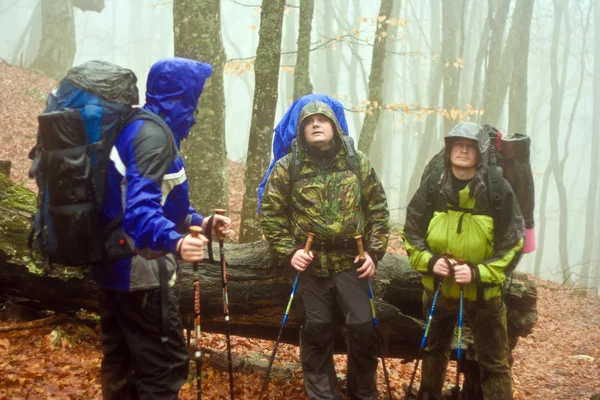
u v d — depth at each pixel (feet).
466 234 12.70
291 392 15.40
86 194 8.89
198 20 26.58
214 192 27.25
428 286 13.39
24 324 15.58
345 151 13.10
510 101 69.05
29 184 43.34
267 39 25.21
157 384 9.50
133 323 9.51
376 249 13.10
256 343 20.34
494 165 12.78
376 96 40.32
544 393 23.08
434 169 13.17
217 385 15.08
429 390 14.33
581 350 32.91
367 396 13.21
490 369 13.32
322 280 13.08
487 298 12.82
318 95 14.74
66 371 14.10
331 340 13.17
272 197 13.14
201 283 14.92
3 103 57.16
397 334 15.51
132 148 9.03
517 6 78.64
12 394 12.78
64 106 9.01
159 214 8.74
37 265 14.96
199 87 10.53
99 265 9.36
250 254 15.26
